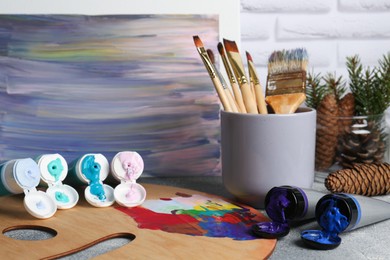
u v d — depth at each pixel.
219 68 1.10
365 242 0.78
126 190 0.91
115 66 1.07
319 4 1.26
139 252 0.71
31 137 1.07
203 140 1.11
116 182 0.95
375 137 1.03
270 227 0.78
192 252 0.71
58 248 0.73
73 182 0.93
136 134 1.09
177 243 0.74
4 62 1.05
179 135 1.10
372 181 0.94
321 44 1.27
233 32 1.09
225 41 0.93
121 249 0.72
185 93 1.09
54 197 0.89
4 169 0.86
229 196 0.98
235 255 0.70
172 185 1.05
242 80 0.92
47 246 0.73
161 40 1.08
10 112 1.06
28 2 1.05
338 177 0.92
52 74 1.06
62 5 1.05
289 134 0.86
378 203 0.84
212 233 0.77
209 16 1.09
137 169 0.91
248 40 1.25
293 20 1.26
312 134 0.89
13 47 1.05
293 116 0.86
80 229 0.79
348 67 1.18
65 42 1.06
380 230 0.82
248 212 0.86
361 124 1.03
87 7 1.06
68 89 1.07
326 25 1.27
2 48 1.05
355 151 1.03
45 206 0.85
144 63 1.08
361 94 1.07
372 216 0.82
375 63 1.29
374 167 0.96
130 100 1.08
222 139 0.92
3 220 0.84
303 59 0.92
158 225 0.81
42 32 1.05
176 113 1.09
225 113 0.89
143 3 1.07
